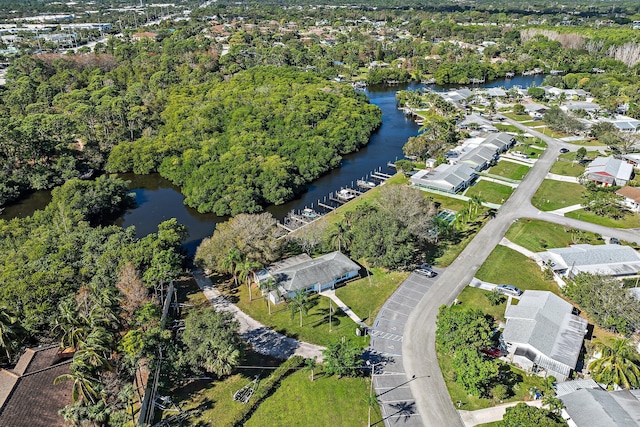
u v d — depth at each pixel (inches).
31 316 3499.0
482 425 2871.6
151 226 5831.7
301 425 2903.5
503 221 5428.2
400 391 3147.1
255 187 6353.3
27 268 4013.3
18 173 6742.1
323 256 4552.2
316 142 7677.2
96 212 5905.5
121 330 3531.0
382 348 3531.0
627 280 4205.2
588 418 2667.3
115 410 2925.7
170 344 3292.3
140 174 7401.6
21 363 3120.1
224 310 3986.2
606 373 3009.4
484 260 4650.6
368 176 7155.5
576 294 3818.9
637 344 3420.3
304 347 3555.6
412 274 4451.3
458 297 4084.6
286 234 5310.0
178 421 2920.8
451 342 3277.6
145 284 3902.6
